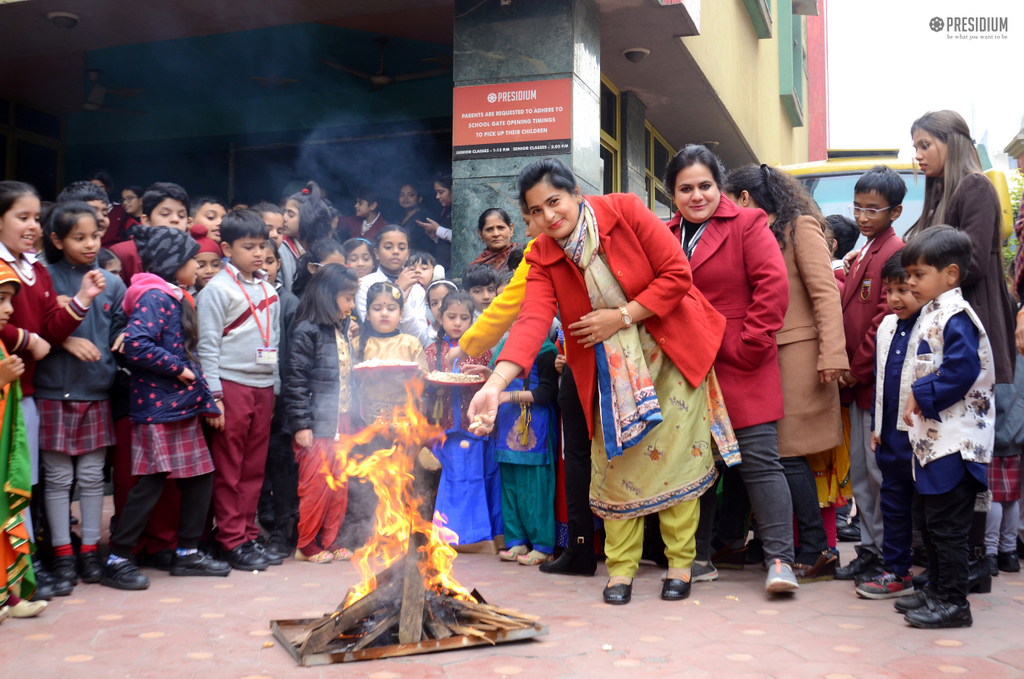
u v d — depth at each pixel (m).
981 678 2.54
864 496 3.99
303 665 2.65
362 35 8.91
